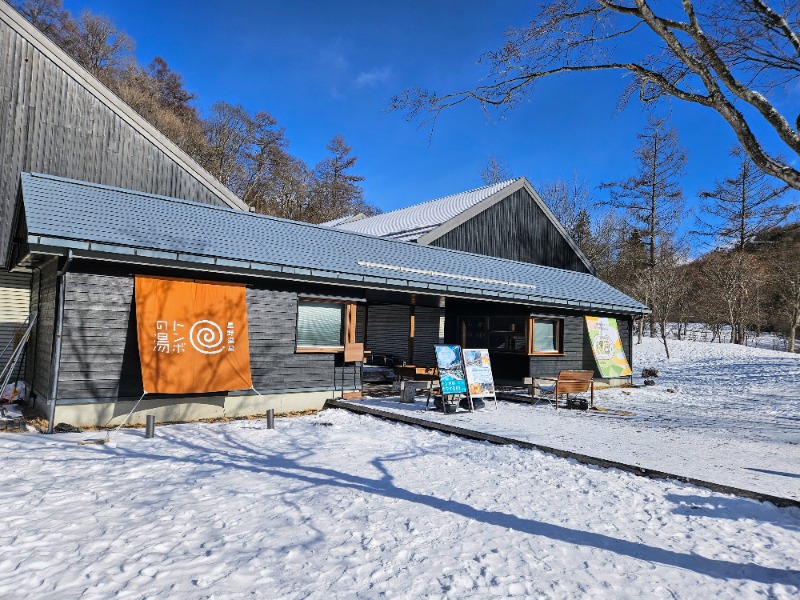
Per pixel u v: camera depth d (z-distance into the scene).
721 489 5.87
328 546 4.18
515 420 10.03
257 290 10.41
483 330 16.50
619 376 17.55
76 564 3.72
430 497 5.48
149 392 8.73
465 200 20.33
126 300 8.98
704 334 44.53
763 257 35.41
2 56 13.09
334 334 11.72
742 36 4.89
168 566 3.73
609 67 5.57
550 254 20.67
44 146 13.51
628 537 4.56
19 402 10.75
